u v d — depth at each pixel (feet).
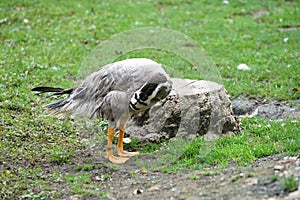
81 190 29.37
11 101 41.78
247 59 54.13
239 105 43.86
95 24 64.44
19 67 49.57
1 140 35.76
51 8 68.03
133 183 30.30
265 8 73.51
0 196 28.89
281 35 61.62
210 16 70.28
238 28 65.00
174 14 70.49
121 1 74.43
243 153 32.89
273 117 41.52
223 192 26.55
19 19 63.36
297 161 29.17
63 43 57.77
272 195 25.16
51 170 32.55
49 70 49.75
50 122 39.01
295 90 45.73
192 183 28.91
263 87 47.21
